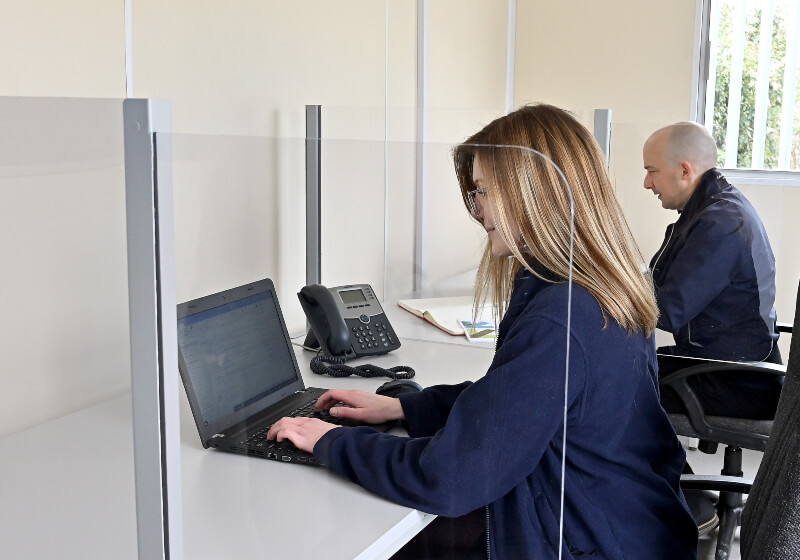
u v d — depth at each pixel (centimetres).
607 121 210
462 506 121
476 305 132
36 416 106
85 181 97
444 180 129
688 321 213
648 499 135
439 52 327
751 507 138
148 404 99
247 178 111
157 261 96
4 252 107
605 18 373
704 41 362
